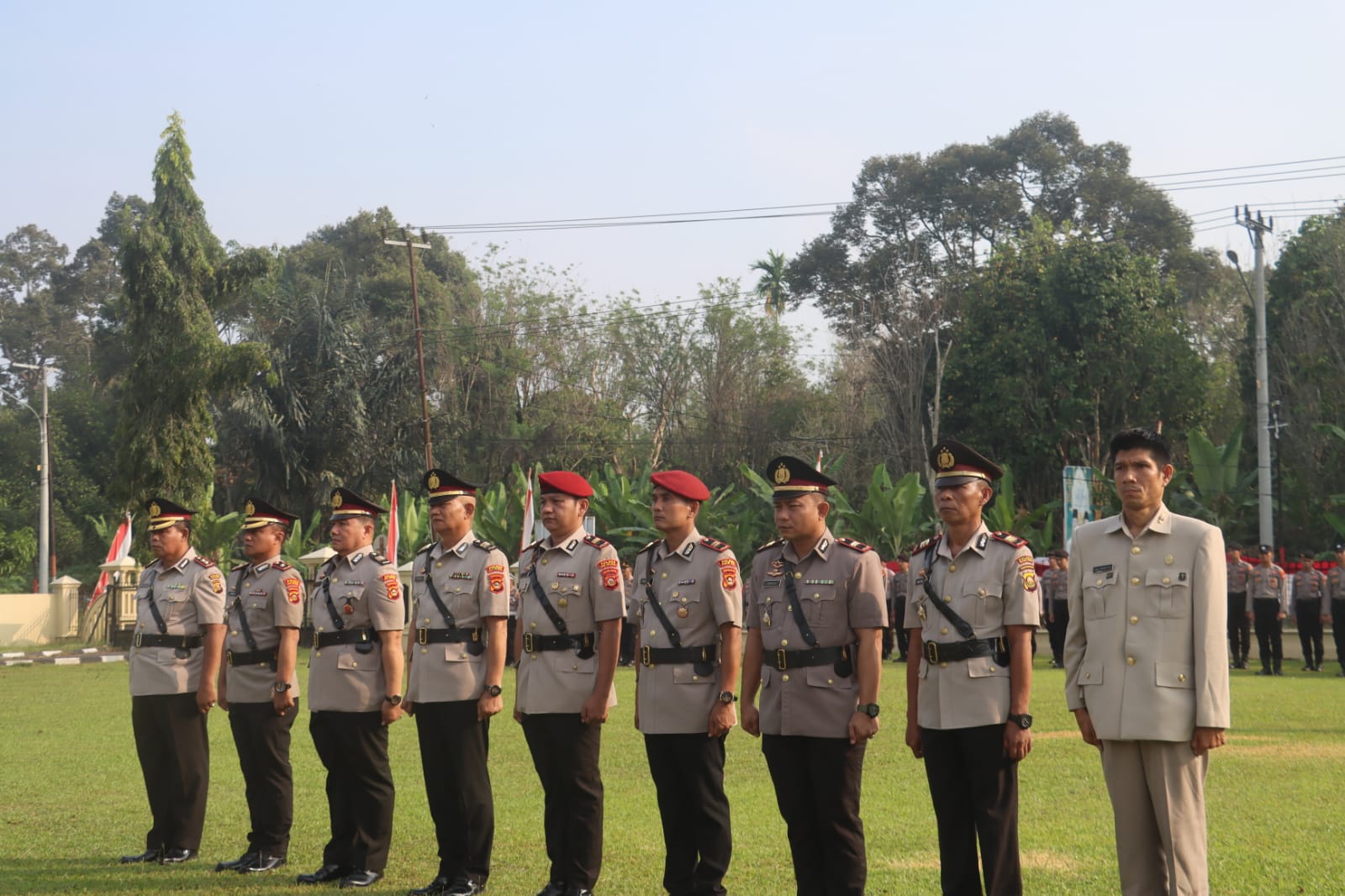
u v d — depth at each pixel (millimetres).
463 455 42094
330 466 39406
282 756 6777
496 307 45438
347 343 40000
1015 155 47031
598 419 42406
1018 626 4949
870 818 7332
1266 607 17125
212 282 28031
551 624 5984
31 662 22812
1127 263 32719
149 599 7047
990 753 4926
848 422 39062
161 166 27766
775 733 5246
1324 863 5949
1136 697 4605
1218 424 35812
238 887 6195
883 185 48062
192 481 27516
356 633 6465
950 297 39438
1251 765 8883
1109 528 4844
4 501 45344
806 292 49156
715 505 27609
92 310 62938
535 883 6133
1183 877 4508
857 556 5246
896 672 18016
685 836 5625
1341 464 28406
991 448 32969
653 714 5645
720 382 41750
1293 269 30734
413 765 9898
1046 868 5992
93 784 9164
